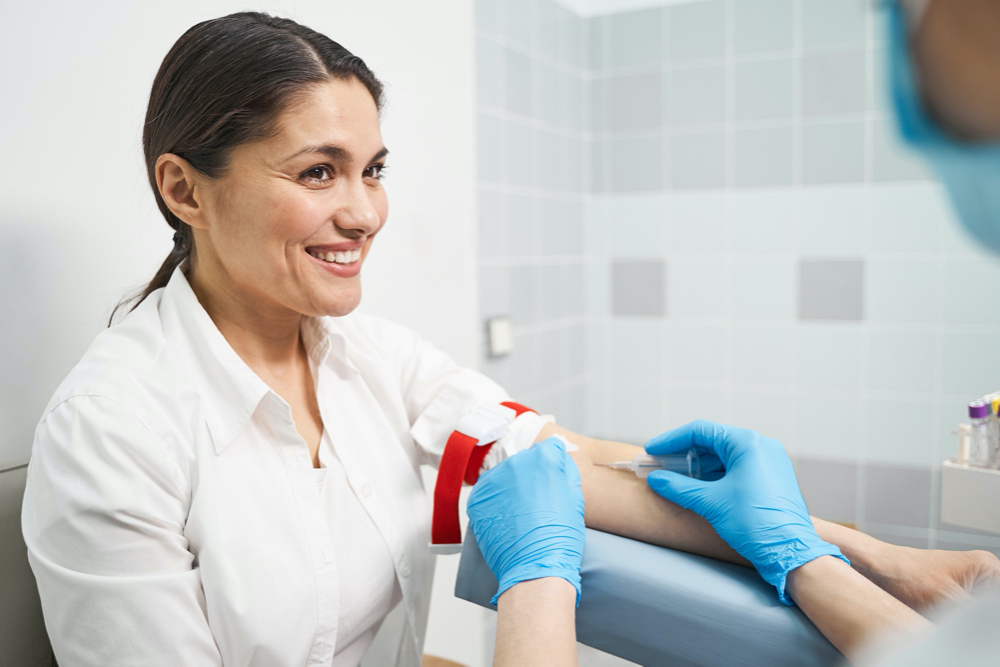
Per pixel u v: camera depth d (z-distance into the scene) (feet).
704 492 2.42
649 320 8.66
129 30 3.34
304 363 2.96
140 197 3.44
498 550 2.33
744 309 8.14
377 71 4.91
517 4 7.07
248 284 2.47
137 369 2.37
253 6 4.00
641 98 8.43
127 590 2.05
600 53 8.61
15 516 2.50
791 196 7.79
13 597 2.48
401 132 5.19
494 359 6.95
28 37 2.92
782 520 2.15
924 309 7.34
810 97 7.59
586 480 2.82
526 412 3.18
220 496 2.37
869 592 1.90
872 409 7.65
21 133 2.91
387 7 5.00
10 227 2.89
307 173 2.32
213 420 2.42
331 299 2.46
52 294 3.06
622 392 8.91
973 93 0.58
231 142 2.25
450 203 5.85
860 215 7.50
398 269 5.22
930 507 7.48
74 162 3.13
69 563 2.08
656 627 2.16
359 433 2.89
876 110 7.31
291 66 2.22
